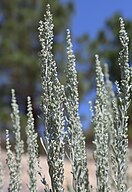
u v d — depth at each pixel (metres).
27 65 27.45
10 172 3.51
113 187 3.73
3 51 28.11
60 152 2.85
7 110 26.22
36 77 27.59
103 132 3.36
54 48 26.97
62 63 24.47
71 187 3.98
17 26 28.73
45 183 2.89
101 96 3.56
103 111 3.48
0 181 3.75
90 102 3.52
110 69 25.95
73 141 2.94
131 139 18.78
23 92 28.16
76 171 2.95
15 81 28.11
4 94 28.19
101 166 3.25
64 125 2.90
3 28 28.81
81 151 3.10
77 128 2.96
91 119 3.46
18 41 29.06
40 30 2.98
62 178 2.84
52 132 2.86
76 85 3.01
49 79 2.92
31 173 3.58
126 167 3.02
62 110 2.89
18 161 3.81
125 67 2.97
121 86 2.99
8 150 3.54
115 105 3.03
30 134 3.54
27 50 29.16
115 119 3.02
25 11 28.78
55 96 2.90
